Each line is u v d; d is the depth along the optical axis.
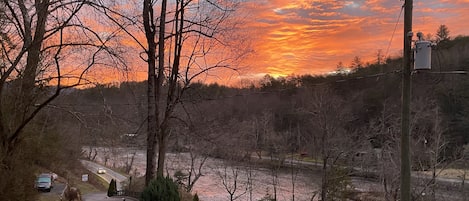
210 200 36.97
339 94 45.03
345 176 29.20
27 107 11.46
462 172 27.39
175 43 14.32
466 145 29.53
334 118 38.50
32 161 12.68
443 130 28.91
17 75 11.25
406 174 7.93
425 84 32.34
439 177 27.33
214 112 28.77
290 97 51.34
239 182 44.19
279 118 53.78
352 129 45.28
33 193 12.43
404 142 7.99
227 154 44.78
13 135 11.02
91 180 51.00
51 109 12.59
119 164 69.75
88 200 35.69
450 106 33.41
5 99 11.26
